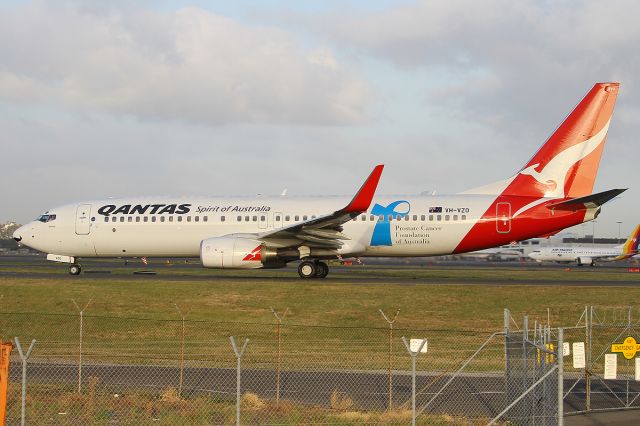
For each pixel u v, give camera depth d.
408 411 33.56
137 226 89.81
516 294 69.94
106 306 67.50
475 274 102.56
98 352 50.69
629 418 34.00
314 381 40.31
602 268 154.00
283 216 87.19
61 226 91.25
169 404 34.28
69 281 78.12
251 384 39.47
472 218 82.75
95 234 90.62
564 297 69.12
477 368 45.12
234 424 31.00
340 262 173.62
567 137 82.00
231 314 63.66
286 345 52.94
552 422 31.61
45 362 45.78
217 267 82.62
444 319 62.06
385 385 39.47
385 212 84.25
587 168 82.06
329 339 55.22
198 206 89.56
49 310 67.12
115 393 36.59
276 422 31.30
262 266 83.06
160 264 143.25
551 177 82.38
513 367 37.44
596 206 80.12
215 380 40.31
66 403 34.47
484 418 32.84
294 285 73.88
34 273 97.31
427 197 84.88
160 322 61.09
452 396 37.19
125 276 89.19
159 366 44.34
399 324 60.34
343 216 78.38
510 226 82.12
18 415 32.59
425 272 107.88
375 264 172.88
